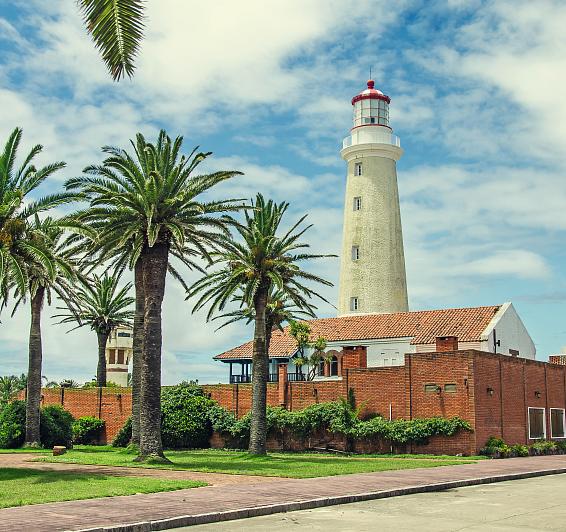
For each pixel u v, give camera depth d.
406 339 55.78
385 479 24.78
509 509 17.73
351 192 68.50
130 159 34.69
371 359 57.06
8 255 29.69
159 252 33.88
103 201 33.34
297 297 40.00
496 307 56.62
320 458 38.09
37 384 47.97
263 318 38.69
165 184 33.28
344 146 69.81
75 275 37.62
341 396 45.50
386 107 69.81
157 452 32.94
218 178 34.16
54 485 22.05
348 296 66.88
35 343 48.00
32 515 15.47
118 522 14.48
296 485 22.53
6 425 49.03
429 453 40.84
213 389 50.47
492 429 41.34
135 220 33.38
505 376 43.25
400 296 66.81
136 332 41.66
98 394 56.44
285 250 38.38
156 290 33.59
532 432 45.31
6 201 31.39
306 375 59.94
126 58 10.31
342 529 14.36
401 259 67.81
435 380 41.78
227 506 17.12
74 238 36.94
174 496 19.25
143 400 33.09
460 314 57.03
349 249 67.62
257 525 15.12
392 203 67.75
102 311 65.50
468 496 20.95
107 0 9.99
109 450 47.03
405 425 41.56
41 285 45.88
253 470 28.70
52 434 49.50
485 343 52.25
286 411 46.34
